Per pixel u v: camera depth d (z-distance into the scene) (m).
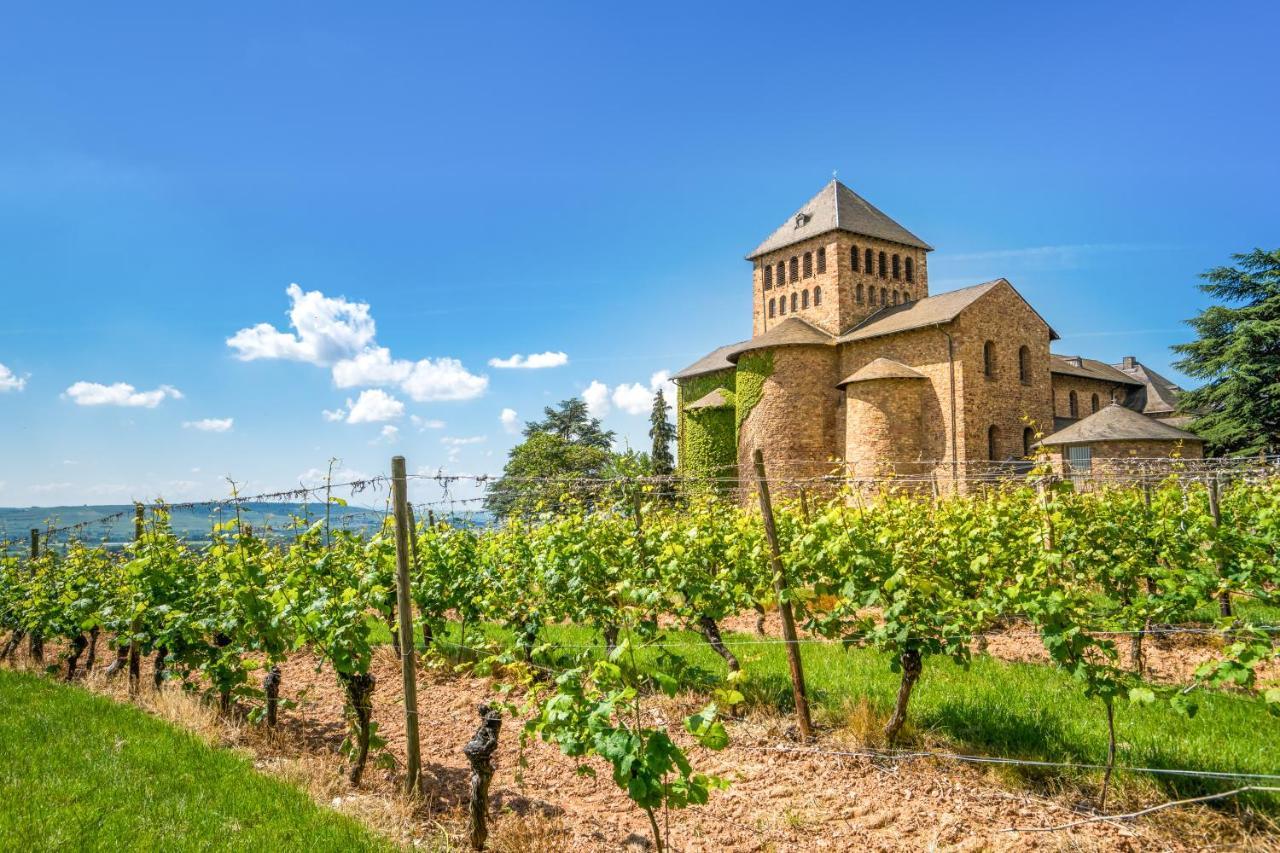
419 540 10.91
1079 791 5.79
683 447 49.47
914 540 8.84
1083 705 7.22
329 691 9.97
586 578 8.75
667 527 11.19
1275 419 37.59
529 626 9.13
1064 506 9.04
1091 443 33.19
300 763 6.64
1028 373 37.12
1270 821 5.16
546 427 73.12
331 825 5.18
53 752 6.59
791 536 9.20
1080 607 6.45
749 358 39.88
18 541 15.54
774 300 47.34
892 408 34.81
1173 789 5.65
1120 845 5.05
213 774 6.11
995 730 6.75
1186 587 7.02
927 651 6.58
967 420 33.84
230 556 7.70
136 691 9.51
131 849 4.75
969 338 34.47
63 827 5.02
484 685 9.62
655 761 4.01
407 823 5.59
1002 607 6.28
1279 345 38.22
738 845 5.32
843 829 5.49
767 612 12.68
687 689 8.45
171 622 8.20
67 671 12.07
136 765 6.30
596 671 4.38
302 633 7.02
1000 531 9.62
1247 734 6.39
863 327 39.62
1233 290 40.66
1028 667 8.62
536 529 10.84
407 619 6.16
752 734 7.29
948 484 18.16
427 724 8.34
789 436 38.31
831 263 42.62
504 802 6.12
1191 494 12.54
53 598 12.04
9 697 8.80
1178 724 6.63
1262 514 9.63
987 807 5.67
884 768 6.39
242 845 4.82
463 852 5.21
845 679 8.31
